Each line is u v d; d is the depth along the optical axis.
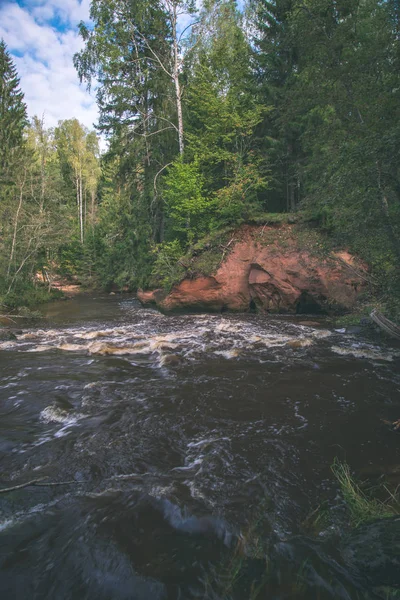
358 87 7.98
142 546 2.56
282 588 2.10
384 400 5.56
